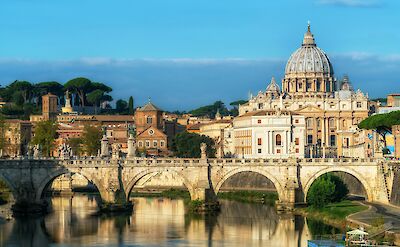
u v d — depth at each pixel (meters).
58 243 187.00
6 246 183.38
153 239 192.00
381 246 159.88
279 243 185.62
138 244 185.38
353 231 169.38
